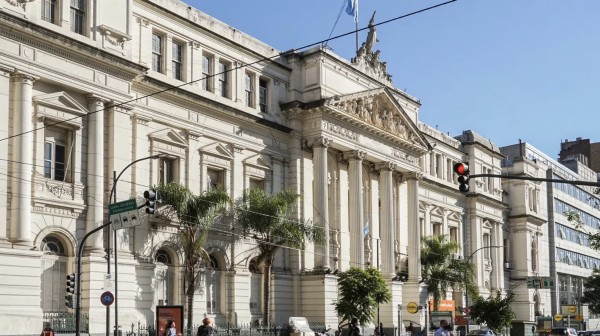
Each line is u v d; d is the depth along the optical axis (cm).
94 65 3931
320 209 5225
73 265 3788
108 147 4012
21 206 3512
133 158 4200
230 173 4859
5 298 3400
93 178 3872
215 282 4709
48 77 3688
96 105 3922
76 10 3925
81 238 3831
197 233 4450
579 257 11375
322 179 5259
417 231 6325
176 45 4647
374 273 5062
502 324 6381
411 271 6228
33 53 3638
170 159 4503
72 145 3825
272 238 4719
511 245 9219
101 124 3941
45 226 3659
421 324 6078
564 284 10656
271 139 5216
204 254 4325
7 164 3512
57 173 3784
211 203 4278
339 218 5612
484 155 8462
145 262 4197
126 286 4009
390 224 5953
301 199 5284
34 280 3528
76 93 3869
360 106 5669
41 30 3628
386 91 5909
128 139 4125
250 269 5003
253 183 5091
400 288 6003
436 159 7612
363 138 5731
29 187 3566
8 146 3522
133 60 4266
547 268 9950
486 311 6419
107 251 3750
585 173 12531
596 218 12631
